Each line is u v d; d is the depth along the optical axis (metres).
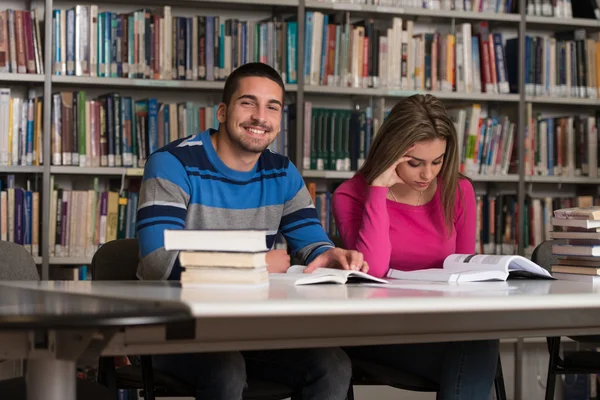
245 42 3.71
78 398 1.69
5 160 3.44
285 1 3.74
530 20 4.08
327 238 2.35
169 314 1.10
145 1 3.74
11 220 3.44
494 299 1.40
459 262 2.07
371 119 3.87
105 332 1.20
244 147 2.19
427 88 3.96
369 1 3.88
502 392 2.32
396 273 2.05
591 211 2.04
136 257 2.27
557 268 2.12
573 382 4.04
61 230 3.51
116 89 3.77
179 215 2.10
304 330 1.36
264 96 2.20
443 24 4.17
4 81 3.54
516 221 4.07
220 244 1.53
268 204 2.28
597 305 1.50
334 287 1.66
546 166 4.14
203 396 1.83
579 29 4.27
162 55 3.61
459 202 2.49
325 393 1.90
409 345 2.12
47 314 1.05
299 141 3.74
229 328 1.31
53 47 3.50
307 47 3.78
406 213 2.45
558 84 4.15
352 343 1.41
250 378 2.02
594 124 4.16
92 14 3.53
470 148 4.03
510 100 4.05
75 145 3.51
